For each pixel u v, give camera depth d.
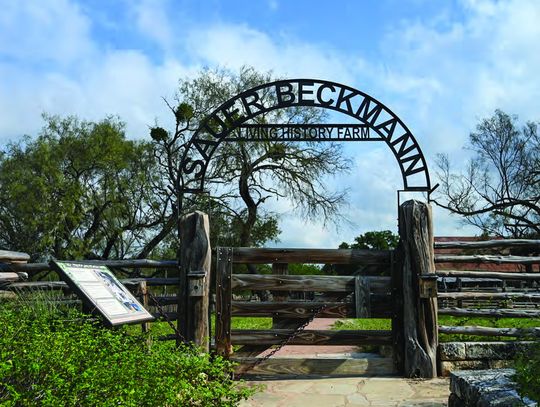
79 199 29.78
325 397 6.43
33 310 5.58
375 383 7.10
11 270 7.06
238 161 28.67
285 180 29.41
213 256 7.87
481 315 7.75
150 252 31.34
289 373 7.57
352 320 15.88
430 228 7.70
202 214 7.60
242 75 29.59
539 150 30.25
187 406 3.81
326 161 28.77
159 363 3.85
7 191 29.38
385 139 8.06
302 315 7.62
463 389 4.54
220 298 7.57
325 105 8.16
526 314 7.75
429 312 7.54
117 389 3.19
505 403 3.78
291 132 8.15
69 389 3.14
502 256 7.85
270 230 31.52
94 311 4.62
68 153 30.52
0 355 3.33
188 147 8.05
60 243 30.28
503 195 30.62
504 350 7.54
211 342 7.88
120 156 30.42
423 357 7.41
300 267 31.08
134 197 31.08
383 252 7.77
